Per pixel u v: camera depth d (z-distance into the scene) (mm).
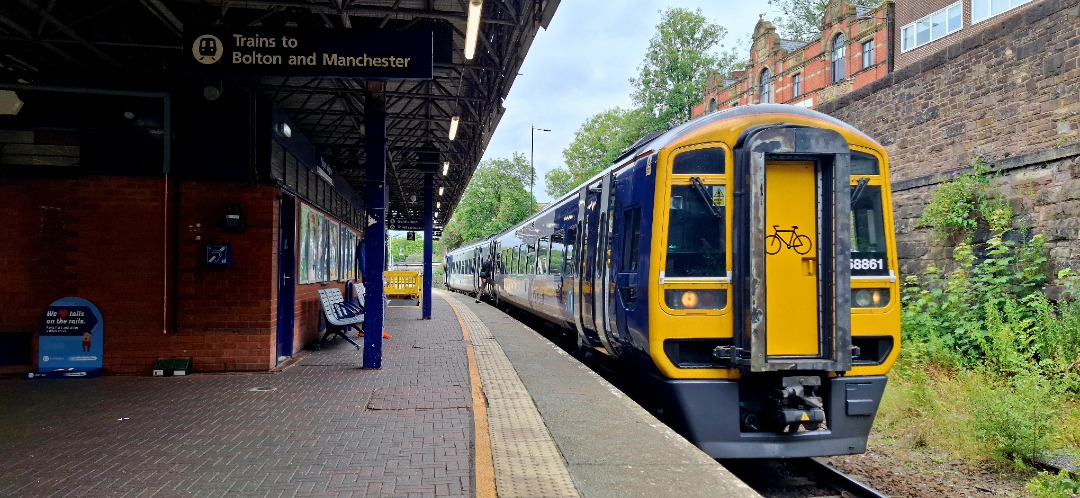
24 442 5535
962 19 23250
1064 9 9953
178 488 4422
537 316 16031
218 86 8688
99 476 4664
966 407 7652
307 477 4672
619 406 6980
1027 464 6480
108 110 8641
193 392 7625
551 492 4387
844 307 5582
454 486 4504
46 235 8531
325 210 13328
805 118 6043
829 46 30000
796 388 5605
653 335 5836
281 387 7941
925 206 12383
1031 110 10500
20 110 8469
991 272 10414
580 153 51000
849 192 5637
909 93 13234
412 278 28500
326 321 11672
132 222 8648
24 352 8516
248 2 7312
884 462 6863
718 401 5812
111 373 8625
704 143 5996
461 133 14930
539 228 15031
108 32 8242
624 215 7074
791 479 6148
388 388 7906
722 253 5922
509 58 9750
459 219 63875
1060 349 8477
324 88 10469
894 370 9742
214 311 8836
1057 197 9766
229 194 8836
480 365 9820
